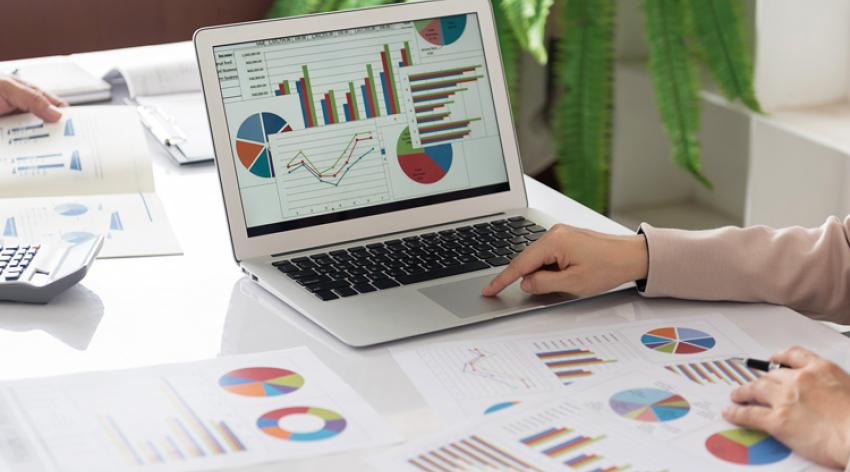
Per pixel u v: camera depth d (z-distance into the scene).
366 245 1.14
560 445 0.78
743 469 0.75
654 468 0.75
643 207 2.85
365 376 0.89
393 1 2.21
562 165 2.43
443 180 1.21
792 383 0.81
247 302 1.03
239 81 1.12
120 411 0.82
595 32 2.33
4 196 1.25
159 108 1.62
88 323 0.98
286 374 0.89
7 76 1.48
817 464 0.76
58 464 0.74
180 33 2.16
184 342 0.95
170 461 0.75
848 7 2.19
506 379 0.88
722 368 0.90
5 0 2.02
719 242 1.06
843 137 2.02
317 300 1.02
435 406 0.84
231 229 1.10
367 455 0.76
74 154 1.35
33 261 1.06
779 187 2.30
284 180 1.13
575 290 1.03
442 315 0.99
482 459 0.76
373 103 1.18
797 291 1.05
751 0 2.42
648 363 0.91
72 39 2.09
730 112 2.67
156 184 1.34
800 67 2.22
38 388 0.85
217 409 0.83
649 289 1.04
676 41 2.28
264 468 0.75
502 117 1.24
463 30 1.23
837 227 1.08
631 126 2.74
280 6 2.22
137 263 1.12
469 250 1.14
